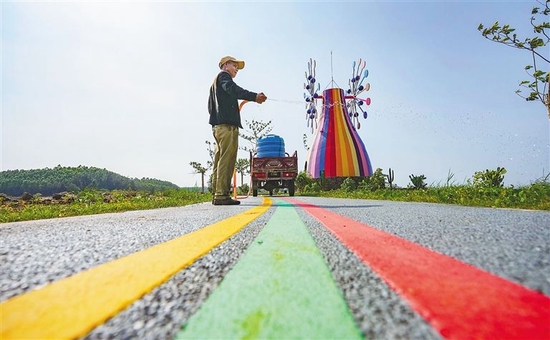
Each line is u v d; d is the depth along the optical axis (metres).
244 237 1.71
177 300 0.73
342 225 2.23
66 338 0.55
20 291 0.82
